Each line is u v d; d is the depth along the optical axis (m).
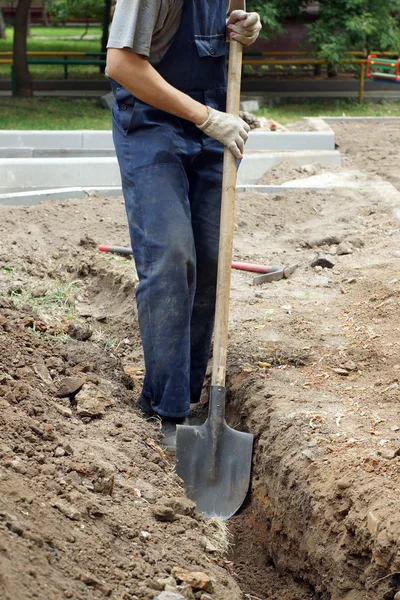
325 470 3.53
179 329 3.98
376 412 3.98
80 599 2.49
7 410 3.54
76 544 2.79
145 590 2.71
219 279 3.90
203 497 3.87
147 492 3.42
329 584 3.31
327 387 4.32
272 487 3.80
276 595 3.56
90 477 3.29
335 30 17.80
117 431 3.86
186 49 3.84
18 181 8.73
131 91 3.72
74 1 22.83
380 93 18.86
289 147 11.29
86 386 4.14
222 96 4.09
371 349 4.68
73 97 17.30
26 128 13.18
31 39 32.41
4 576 2.34
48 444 3.44
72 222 7.29
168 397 4.06
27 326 4.84
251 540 3.86
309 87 19.23
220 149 4.09
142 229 3.91
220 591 2.97
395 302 5.26
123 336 5.35
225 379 4.27
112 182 9.07
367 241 6.93
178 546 3.15
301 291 5.75
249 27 3.89
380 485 3.29
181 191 3.91
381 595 3.04
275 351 4.73
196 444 3.88
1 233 6.83
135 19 3.55
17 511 2.74
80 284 6.08
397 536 3.03
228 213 3.89
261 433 4.03
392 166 10.50
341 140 12.48
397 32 18.06
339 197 8.59
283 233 7.46
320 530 3.41
